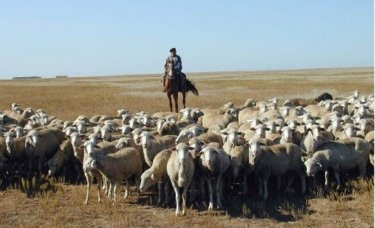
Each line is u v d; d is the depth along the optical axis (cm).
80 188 1507
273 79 8856
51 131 1717
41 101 4359
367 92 5034
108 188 1480
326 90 5438
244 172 1408
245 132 1712
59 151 1617
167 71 2823
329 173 1500
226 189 1435
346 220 1180
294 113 2236
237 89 5972
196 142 1363
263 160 1377
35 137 1625
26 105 3950
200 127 1747
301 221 1181
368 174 1528
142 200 1383
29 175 1655
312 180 1469
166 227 1162
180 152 1219
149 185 1291
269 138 1631
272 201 1351
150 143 1479
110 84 8406
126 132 1836
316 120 1944
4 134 1778
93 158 1298
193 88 2945
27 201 1389
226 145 1472
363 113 2158
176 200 1273
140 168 1427
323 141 1565
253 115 2216
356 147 1448
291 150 1399
